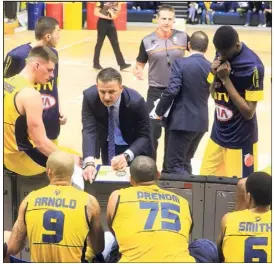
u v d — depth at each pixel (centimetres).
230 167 952
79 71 2350
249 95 880
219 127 943
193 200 776
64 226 640
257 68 867
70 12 3625
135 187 661
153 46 1187
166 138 1079
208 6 3822
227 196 766
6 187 823
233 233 637
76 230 641
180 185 772
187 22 3841
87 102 859
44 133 818
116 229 643
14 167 825
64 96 1934
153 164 668
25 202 656
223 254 652
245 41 3188
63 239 641
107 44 3062
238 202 739
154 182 669
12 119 806
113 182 752
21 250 731
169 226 635
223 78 877
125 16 3578
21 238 664
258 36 3388
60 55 2711
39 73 840
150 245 627
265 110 1761
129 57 2673
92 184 758
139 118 862
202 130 1039
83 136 858
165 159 1080
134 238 631
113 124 869
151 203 646
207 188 768
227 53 862
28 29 3544
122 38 3278
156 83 1202
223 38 852
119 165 794
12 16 3409
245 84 878
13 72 973
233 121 921
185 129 1027
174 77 1009
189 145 1059
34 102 802
